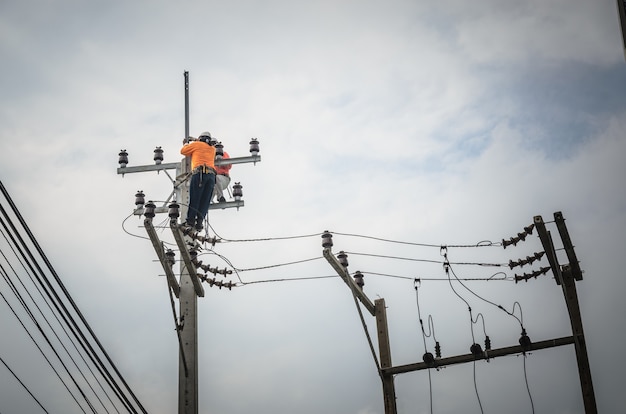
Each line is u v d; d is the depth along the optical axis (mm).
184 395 22688
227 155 27078
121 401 20938
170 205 23078
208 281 23953
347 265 24031
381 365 23656
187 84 29078
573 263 22312
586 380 21703
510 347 22422
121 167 26484
